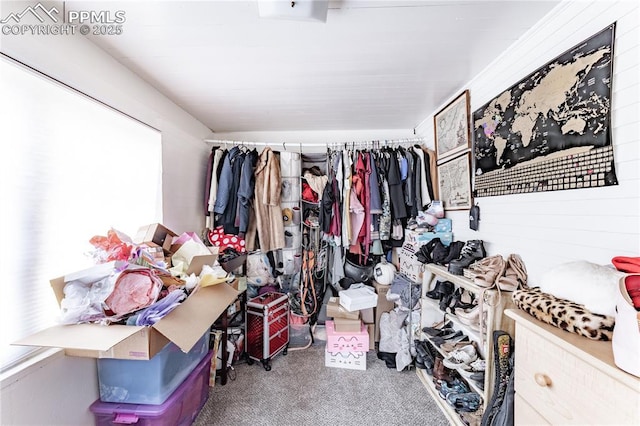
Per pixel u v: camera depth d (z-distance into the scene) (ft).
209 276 4.70
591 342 2.30
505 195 4.85
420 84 6.04
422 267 6.76
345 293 7.32
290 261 8.68
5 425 2.96
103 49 4.53
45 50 3.54
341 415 5.19
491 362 4.21
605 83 3.07
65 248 3.96
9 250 3.27
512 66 4.62
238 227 8.09
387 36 4.29
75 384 3.73
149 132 5.98
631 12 2.85
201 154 8.52
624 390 1.88
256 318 6.92
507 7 3.68
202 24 3.93
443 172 7.26
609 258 3.10
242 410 5.33
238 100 6.81
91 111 4.44
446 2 3.57
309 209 9.14
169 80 5.70
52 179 3.77
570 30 3.53
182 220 7.29
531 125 4.17
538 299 2.89
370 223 8.09
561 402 2.38
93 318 3.44
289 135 9.62
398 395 5.78
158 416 3.93
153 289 3.70
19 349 3.26
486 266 4.64
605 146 3.08
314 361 7.15
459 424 4.72
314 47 4.58
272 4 3.45
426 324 6.62
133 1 3.45
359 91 6.37
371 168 8.11
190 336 3.65
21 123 3.38
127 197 5.30
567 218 3.62
